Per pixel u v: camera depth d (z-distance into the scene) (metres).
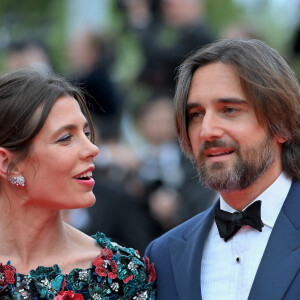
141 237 16.91
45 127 9.89
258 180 9.97
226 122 9.80
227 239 10.07
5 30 22.91
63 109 9.97
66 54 21.44
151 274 10.44
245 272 9.84
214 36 20.00
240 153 9.78
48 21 23.52
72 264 10.22
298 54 19.77
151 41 20.20
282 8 21.69
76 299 9.90
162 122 18.20
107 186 16.98
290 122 9.96
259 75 9.83
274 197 9.99
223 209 10.30
